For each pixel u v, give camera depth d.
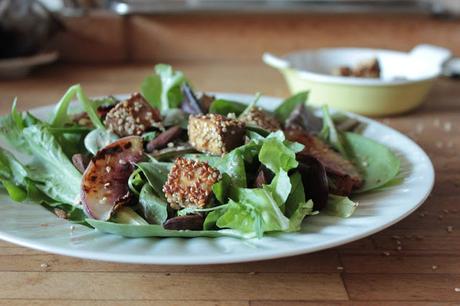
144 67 0.73
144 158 0.31
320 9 0.77
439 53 0.58
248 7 0.76
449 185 0.37
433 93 0.59
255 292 0.26
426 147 0.44
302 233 0.27
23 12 0.65
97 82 0.64
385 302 0.25
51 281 0.26
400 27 0.81
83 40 0.76
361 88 0.48
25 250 0.28
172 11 0.76
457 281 0.27
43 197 0.32
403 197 0.30
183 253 0.25
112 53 0.77
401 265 0.28
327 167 0.32
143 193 0.30
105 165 0.31
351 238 0.26
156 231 0.27
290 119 0.39
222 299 0.25
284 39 0.80
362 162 0.35
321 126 0.40
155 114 0.35
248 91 0.60
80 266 0.27
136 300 0.25
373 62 0.54
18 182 0.32
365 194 0.32
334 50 0.60
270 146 0.29
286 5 0.79
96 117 0.35
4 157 0.33
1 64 0.61
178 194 0.29
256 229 0.26
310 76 0.49
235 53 0.81
